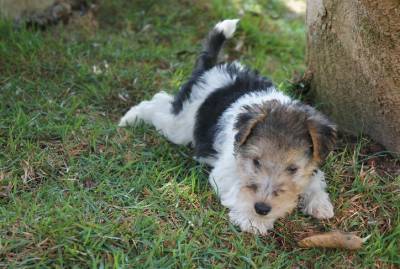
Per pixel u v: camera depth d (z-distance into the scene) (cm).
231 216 98
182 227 96
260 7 174
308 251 95
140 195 102
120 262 89
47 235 91
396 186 105
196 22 158
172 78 134
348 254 95
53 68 131
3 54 133
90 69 133
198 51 144
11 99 121
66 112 119
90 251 89
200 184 105
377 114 111
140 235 94
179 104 115
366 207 102
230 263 92
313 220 101
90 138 112
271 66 146
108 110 124
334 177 107
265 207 90
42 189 101
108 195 100
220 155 104
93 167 106
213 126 107
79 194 99
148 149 112
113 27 154
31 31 144
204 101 111
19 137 110
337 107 118
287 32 161
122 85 130
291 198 92
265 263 92
